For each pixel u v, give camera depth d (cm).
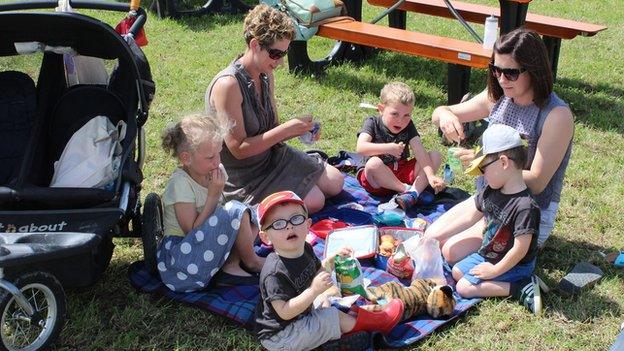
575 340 363
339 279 362
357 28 705
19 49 402
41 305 369
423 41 661
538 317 379
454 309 380
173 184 391
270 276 336
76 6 438
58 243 333
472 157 402
